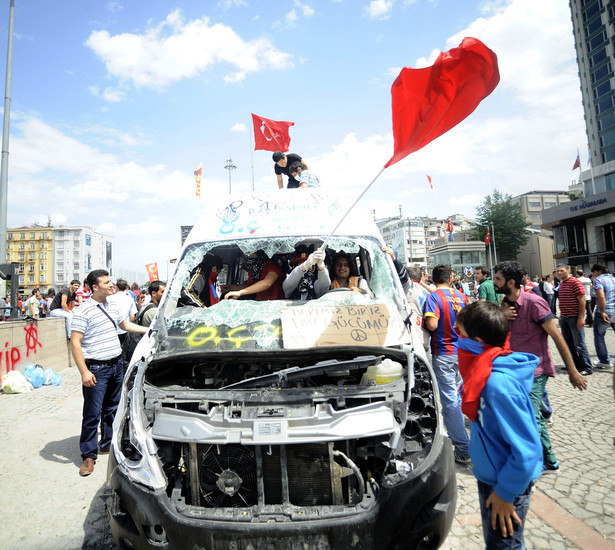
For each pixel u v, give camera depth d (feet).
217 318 10.24
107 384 15.61
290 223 12.63
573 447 14.39
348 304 10.50
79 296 33.88
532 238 202.18
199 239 12.55
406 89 9.41
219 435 7.77
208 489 8.10
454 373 13.65
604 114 133.80
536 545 9.30
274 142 24.54
